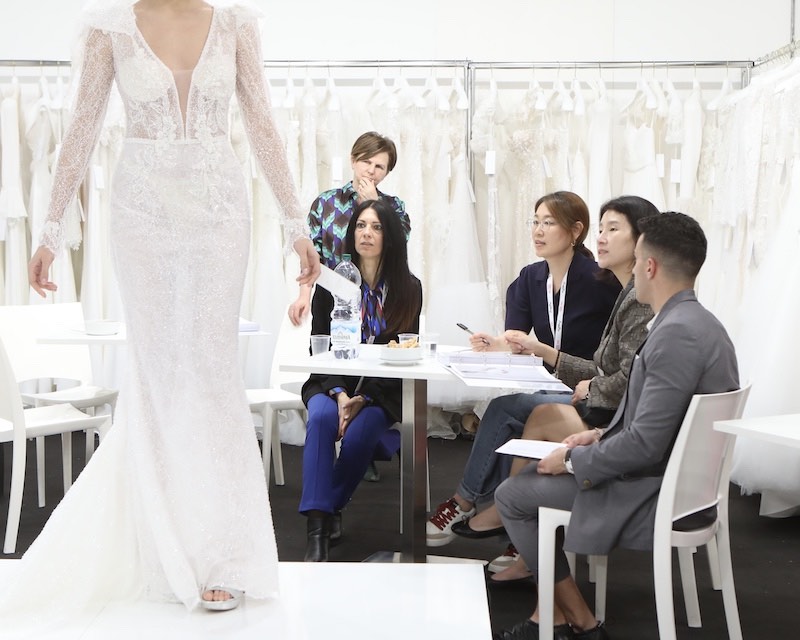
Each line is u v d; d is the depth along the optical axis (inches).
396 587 103.0
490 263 226.4
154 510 93.0
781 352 167.6
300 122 229.3
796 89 176.1
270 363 228.1
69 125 93.1
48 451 211.0
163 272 93.1
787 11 233.1
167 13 90.4
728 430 88.7
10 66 236.8
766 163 191.9
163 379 94.2
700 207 225.5
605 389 120.9
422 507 123.6
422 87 241.3
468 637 90.1
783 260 178.4
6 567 104.9
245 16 93.4
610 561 141.0
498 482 132.0
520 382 108.7
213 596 94.1
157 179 92.0
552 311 143.1
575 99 227.0
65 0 242.4
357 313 127.3
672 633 92.4
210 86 91.5
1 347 136.0
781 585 131.0
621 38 237.0
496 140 229.6
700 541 95.7
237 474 96.3
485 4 238.5
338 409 139.4
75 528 95.6
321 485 133.7
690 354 93.4
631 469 94.7
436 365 119.7
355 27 243.3
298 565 109.1
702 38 235.8
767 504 162.4
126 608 94.5
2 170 224.4
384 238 144.5
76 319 178.7
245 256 96.1
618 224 127.1
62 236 94.9
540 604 100.6
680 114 221.1
